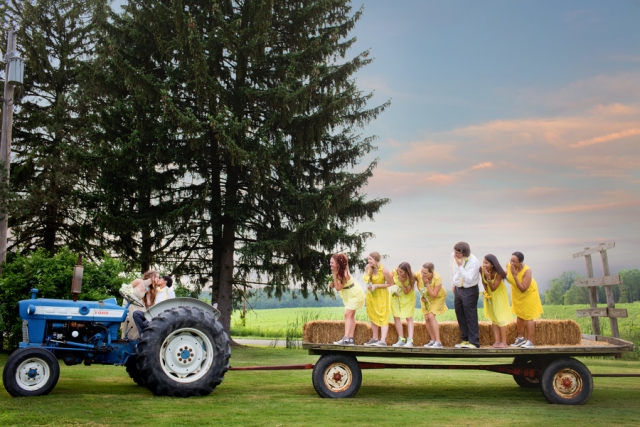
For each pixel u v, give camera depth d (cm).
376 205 1605
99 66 1591
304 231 1480
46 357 640
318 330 726
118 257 1596
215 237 1627
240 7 1656
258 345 1662
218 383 685
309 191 1617
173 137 1514
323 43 1644
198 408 579
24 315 675
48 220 1791
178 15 1443
